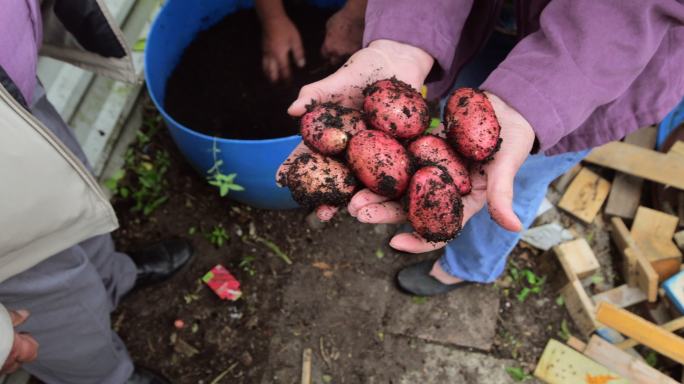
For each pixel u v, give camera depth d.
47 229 0.56
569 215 1.05
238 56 1.05
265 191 0.94
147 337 0.95
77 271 0.64
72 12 0.64
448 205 0.56
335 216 1.05
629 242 0.97
